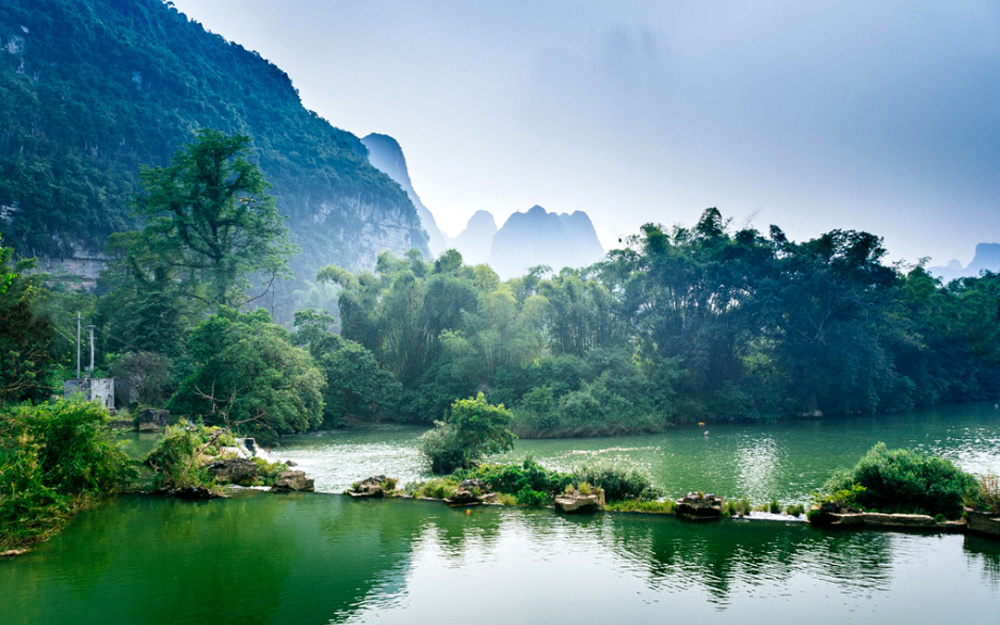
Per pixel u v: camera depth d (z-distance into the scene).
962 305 63.22
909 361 59.41
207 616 9.02
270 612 9.16
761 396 50.03
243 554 12.23
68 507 15.69
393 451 32.44
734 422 48.44
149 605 9.45
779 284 51.78
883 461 15.41
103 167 135.38
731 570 11.01
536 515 15.76
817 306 52.25
